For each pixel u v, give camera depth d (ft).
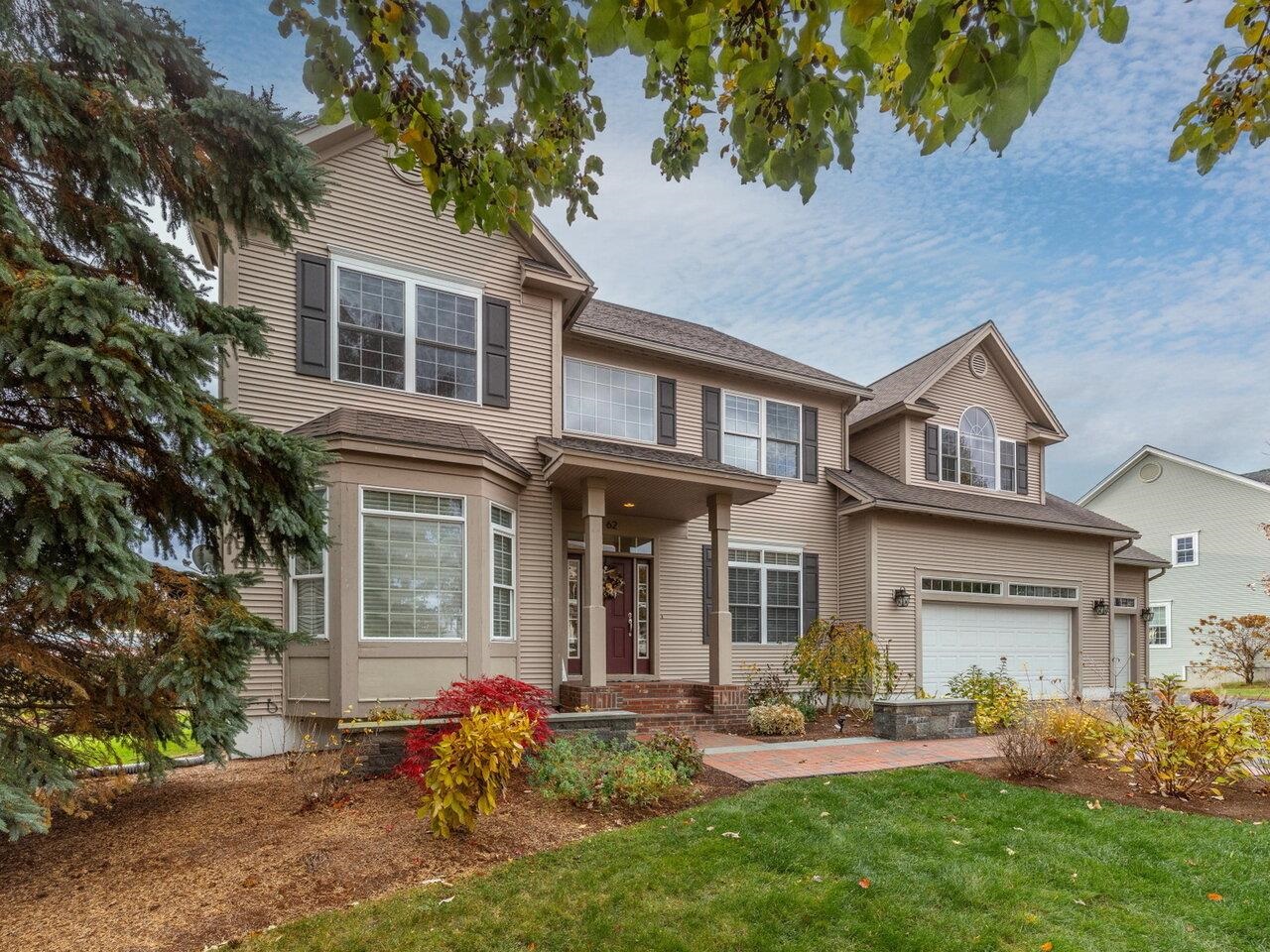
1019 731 25.11
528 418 34.53
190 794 20.63
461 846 16.03
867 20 6.99
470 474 28.53
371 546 26.48
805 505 45.34
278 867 14.92
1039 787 21.94
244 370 28.43
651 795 19.72
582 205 14.02
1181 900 13.89
